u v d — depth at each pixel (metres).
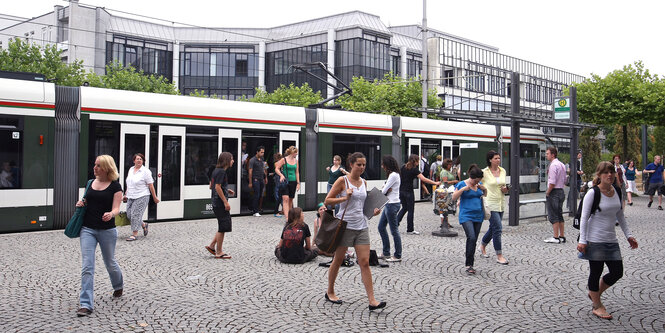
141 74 43.59
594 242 6.15
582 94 25.17
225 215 9.12
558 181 11.27
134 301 6.48
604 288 6.25
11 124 11.20
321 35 60.09
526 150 24.03
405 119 19.33
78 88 12.21
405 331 5.59
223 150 14.51
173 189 13.55
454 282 7.77
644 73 25.22
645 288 7.57
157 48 62.47
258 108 15.28
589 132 30.00
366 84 37.41
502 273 8.40
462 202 8.47
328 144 16.83
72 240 10.49
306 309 6.31
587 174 35.75
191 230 12.18
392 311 6.29
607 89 24.78
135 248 9.97
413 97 35.31
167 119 13.41
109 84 40.25
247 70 64.62
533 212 14.91
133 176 10.85
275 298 6.76
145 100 13.09
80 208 6.11
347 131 17.33
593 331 5.68
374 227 13.33
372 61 59.12
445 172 12.42
